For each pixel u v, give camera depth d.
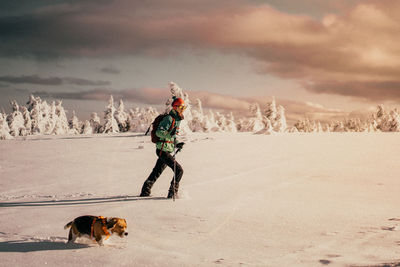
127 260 3.56
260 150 15.96
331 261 3.37
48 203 6.68
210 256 3.66
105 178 9.57
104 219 4.07
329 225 4.81
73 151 16.91
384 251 3.62
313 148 16.78
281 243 4.07
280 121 51.75
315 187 7.83
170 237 4.38
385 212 5.53
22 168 11.79
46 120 63.12
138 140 23.02
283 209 5.81
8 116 53.09
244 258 3.57
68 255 3.73
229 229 4.70
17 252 3.86
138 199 6.80
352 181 8.55
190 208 5.93
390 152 14.82
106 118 52.31
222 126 50.31
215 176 9.41
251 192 7.31
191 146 18.00
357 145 18.16
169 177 9.58
